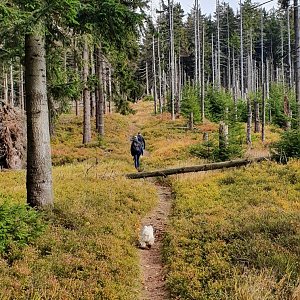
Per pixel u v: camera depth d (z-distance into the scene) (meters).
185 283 8.13
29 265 7.89
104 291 7.57
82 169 21.42
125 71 33.66
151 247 11.17
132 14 11.41
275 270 8.02
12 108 26.34
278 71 87.25
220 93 50.06
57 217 10.77
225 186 16.70
